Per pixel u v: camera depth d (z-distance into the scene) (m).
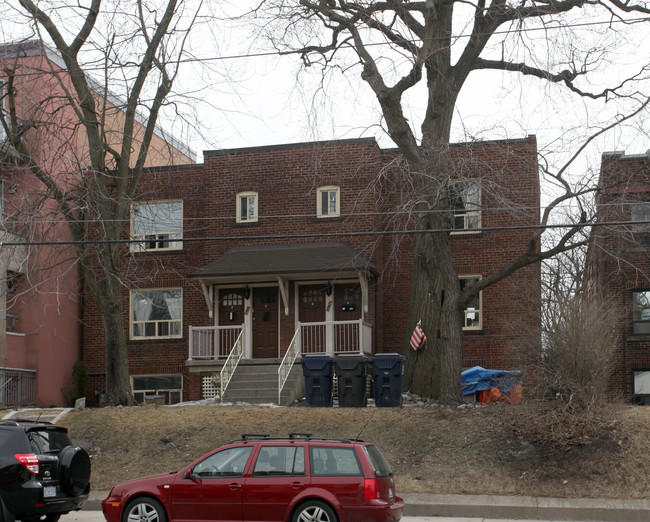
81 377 28.69
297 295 27.00
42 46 20.70
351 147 27.12
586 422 16.78
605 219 21.50
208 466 12.09
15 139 20.86
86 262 21.70
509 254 26.39
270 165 27.97
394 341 27.28
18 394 25.81
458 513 14.84
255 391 24.22
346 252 26.09
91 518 14.70
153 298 28.84
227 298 27.92
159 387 28.55
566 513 14.45
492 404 19.39
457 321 20.67
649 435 16.38
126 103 22.70
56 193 21.14
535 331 19.36
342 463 11.63
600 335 17.72
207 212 28.25
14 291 26.78
